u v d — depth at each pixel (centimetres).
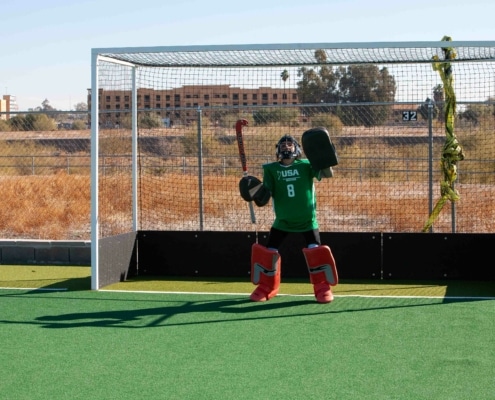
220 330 723
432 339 680
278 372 588
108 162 1328
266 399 527
